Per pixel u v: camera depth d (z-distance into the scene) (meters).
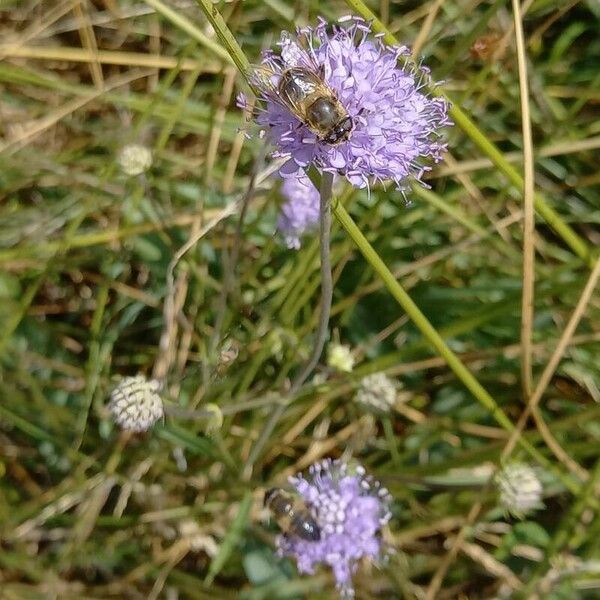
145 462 0.20
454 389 0.21
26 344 0.21
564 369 0.21
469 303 0.21
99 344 0.21
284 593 0.19
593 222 0.23
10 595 0.19
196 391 0.20
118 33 0.24
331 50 0.12
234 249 0.18
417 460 0.21
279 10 0.20
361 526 0.16
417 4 0.23
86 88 0.22
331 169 0.11
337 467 0.17
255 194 0.21
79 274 0.22
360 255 0.22
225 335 0.20
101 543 0.20
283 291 0.19
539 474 0.20
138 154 0.19
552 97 0.23
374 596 0.19
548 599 0.18
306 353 0.21
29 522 0.19
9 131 0.23
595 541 0.18
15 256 0.20
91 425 0.20
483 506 0.20
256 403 0.17
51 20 0.23
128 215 0.20
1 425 0.21
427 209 0.21
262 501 0.20
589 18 0.23
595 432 0.21
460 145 0.22
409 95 0.12
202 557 0.20
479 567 0.20
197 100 0.23
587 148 0.21
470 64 0.22
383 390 0.18
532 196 0.15
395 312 0.22
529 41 0.21
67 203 0.22
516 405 0.21
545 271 0.21
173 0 0.23
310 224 0.19
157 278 0.21
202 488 0.20
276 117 0.11
